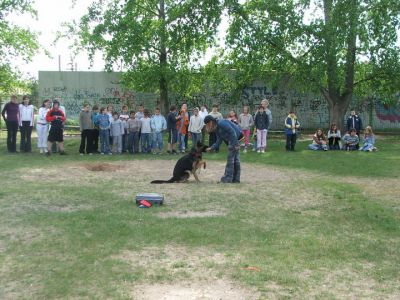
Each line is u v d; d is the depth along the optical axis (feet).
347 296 15.10
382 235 22.22
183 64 91.66
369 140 64.64
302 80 80.38
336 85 78.48
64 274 16.58
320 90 84.02
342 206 28.25
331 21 74.90
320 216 25.77
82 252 18.92
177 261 18.03
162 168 45.55
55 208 26.78
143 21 86.74
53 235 21.18
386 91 86.48
